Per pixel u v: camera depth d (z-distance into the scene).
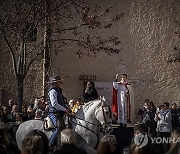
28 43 19.98
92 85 13.88
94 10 20.08
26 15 17.58
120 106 14.88
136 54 21.27
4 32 17.03
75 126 9.86
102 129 9.79
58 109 9.85
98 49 18.88
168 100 21.16
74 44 20.92
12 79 20.83
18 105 17.08
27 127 10.27
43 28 20.44
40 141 5.28
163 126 14.21
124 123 14.77
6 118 14.61
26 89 20.81
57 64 20.86
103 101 9.89
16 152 6.34
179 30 21.23
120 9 21.28
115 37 19.86
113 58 21.19
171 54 21.28
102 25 21.05
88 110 9.91
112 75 21.16
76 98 20.88
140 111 19.75
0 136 6.39
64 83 20.91
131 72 21.22
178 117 15.26
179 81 21.19
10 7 19.42
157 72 21.27
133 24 21.31
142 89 21.16
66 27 20.77
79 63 21.03
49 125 9.89
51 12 17.72
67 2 19.23
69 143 5.75
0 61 20.81
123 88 15.02
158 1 21.30
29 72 20.80
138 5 21.34
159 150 5.66
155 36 21.30
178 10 21.36
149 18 21.34
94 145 9.80
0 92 20.73
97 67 21.11
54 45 20.61
